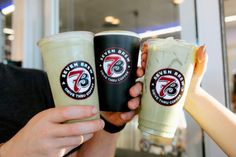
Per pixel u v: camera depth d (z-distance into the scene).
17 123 0.73
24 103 0.76
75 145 0.37
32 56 1.57
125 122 0.53
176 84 0.41
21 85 0.78
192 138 1.00
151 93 0.42
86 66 0.39
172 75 0.41
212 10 0.95
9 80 0.78
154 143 1.21
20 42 1.57
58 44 0.38
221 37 0.93
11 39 1.60
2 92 0.75
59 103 0.39
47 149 0.36
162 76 0.41
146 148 1.24
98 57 0.42
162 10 1.15
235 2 0.92
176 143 1.08
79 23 1.49
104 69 0.42
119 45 0.41
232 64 0.93
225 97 0.92
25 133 0.37
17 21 1.59
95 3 1.46
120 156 1.31
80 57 0.38
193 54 0.43
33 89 0.79
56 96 0.39
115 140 0.61
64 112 0.36
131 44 0.42
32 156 0.36
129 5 1.34
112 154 0.62
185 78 0.42
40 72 0.85
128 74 0.43
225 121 0.56
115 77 0.42
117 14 1.41
